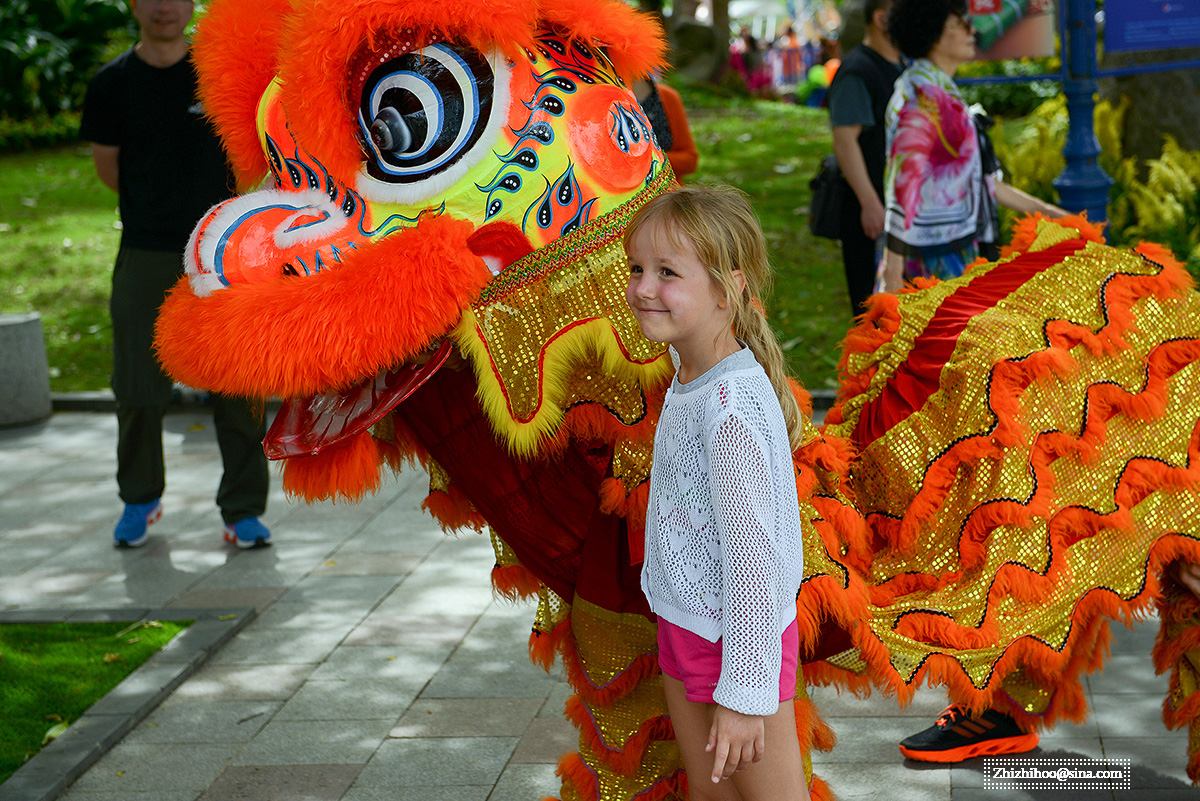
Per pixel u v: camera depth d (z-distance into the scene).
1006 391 2.88
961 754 3.63
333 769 3.80
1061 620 2.92
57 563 5.74
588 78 2.82
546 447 2.80
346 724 4.09
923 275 4.73
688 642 2.47
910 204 4.62
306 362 2.52
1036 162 9.49
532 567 2.97
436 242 2.56
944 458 2.93
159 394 5.75
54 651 4.65
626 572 2.85
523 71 2.70
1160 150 9.73
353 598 5.20
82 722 4.07
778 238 11.62
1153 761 3.58
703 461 2.41
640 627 2.84
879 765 3.64
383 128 2.65
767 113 21.12
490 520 2.97
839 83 6.14
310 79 2.62
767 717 2.42
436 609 5.05
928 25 4.53
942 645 2.81
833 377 8.03
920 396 3.03
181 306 2.66
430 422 2.93
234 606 5.12
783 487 2.40
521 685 4.34
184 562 5.70
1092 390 2.99
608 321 2.73
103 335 9.94
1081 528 2.95
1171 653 3.27
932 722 3.91
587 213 2.75
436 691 4.31
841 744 3.79
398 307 2.53
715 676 2.45
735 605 2.33
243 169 2.94
